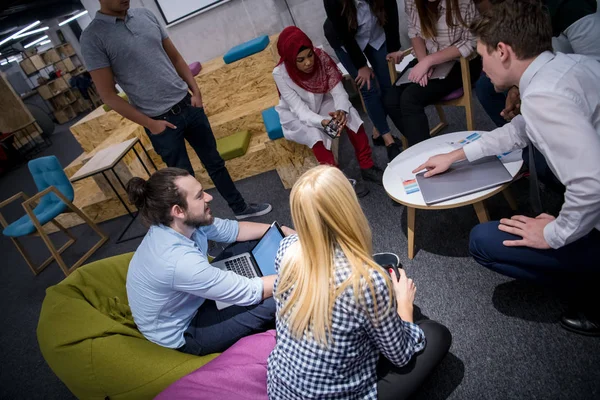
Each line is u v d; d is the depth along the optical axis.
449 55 2.22
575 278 1.29
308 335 0.96
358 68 2.72
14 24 8.15
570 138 1.00
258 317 1.57
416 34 2.45
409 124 2.40
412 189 1.74
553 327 1.46
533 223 1.26
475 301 1.67
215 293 1.45
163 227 1.48
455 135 2.01
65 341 1.45
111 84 2.23
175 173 1.45
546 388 1.30
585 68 1.05
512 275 1.38
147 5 4.27
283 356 1.05
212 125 3.73
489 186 1.55
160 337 1.55
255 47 3.76
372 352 1.09
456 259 1.90
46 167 3.42
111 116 4.27
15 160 7.55
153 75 2.30
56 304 1.57
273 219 2.84
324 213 0.88
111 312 1.67
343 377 1.03
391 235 2.22
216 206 3.40
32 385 2.31
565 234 1.12
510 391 1.33
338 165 2.99
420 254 2.02
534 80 1.08
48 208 3.42
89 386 1.44
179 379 1.37
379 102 2.78
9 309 3.14
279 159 2.98
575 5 1.54
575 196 1.03
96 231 3.56
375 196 2.58
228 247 1.97
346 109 2.46
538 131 1.07
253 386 1.29
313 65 2.43
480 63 2.41
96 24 2.11
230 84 3.95
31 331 2.80
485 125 2.82
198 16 4.30
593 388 1.24
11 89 7.80
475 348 1.50
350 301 0.91
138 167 3.95
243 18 4.28
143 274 1.45
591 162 0.97
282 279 1.03
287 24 4.28
